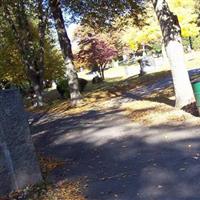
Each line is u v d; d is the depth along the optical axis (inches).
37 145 502.3
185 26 1508.4
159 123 486.3
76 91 864.9
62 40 864.9
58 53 1322.6
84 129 559.5
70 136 528.4
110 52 1691.7
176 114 513.3
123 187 287.1
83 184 310.7
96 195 279.6
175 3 1489.9
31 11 922.7
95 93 1014.4
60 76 1323.8
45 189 310.2
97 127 555.8
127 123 540.7
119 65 2536.9
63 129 595.5
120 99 841.5
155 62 1652.3
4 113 313.0
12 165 313.0
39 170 332.8
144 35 1599.4
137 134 457.7
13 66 1241.4
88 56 1686.8
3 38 1114.1
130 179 302.5
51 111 882.8
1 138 310.5
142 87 993.5
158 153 362.6
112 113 658.8
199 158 323.0
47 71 1284.4
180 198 248.5
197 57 1579.7
